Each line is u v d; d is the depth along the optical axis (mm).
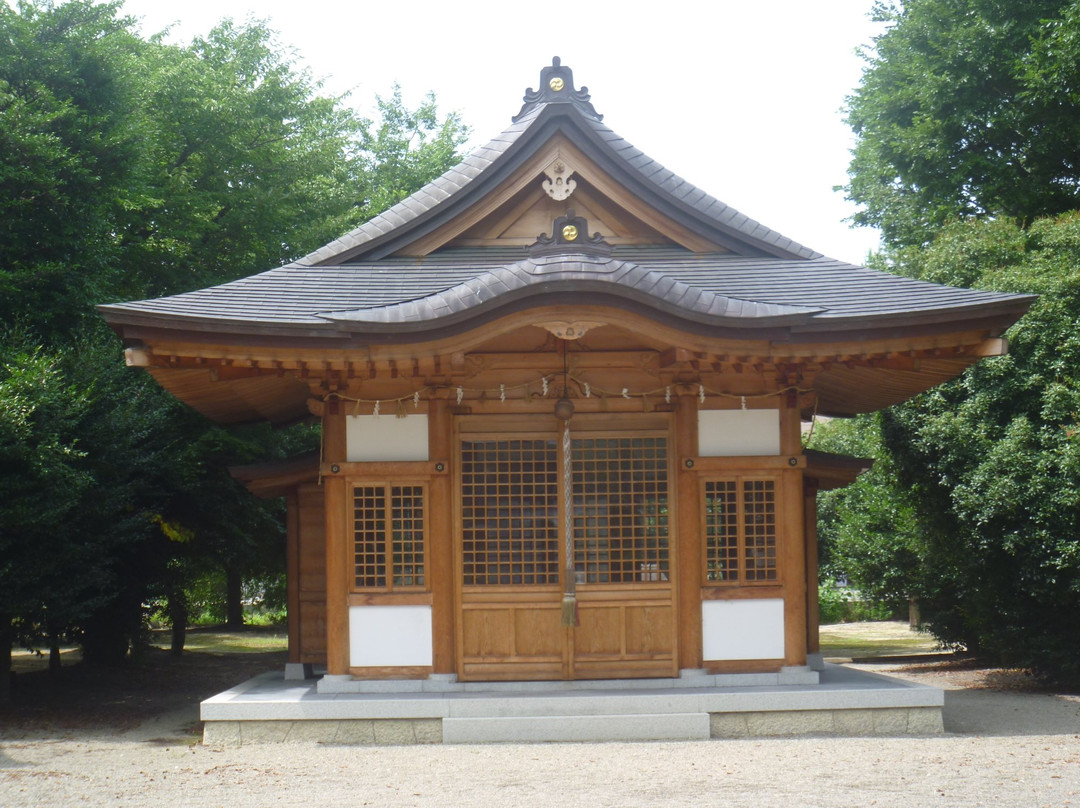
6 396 12539
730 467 11961
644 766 9211
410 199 13711
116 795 8508
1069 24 21953
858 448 24688
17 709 14508
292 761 9820
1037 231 18094
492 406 12070
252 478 13898
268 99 26531
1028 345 15961
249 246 25625
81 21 17609
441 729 10766
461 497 11992
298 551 14016
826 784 8352
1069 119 23984
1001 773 8773
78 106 17234
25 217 15969
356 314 11094
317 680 13445
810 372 12203
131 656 21219
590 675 11789
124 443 14773
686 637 11820
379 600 11789
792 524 11969
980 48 24922
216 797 8320
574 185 13281
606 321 10898
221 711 10859
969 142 26531
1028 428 15172
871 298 12219
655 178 13320
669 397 12047
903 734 10961
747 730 10906
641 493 12070
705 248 13664
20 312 15602
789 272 13188
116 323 10812
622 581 11945
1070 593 14766
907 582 22609
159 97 24172
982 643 18344
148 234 23078
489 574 11922
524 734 10664
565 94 13625
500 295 10727
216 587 35094
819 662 13906
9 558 13195
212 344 11016
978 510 15406
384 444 12016
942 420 16172
